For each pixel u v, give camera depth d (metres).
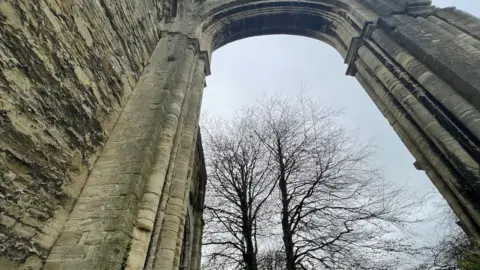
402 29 9.01
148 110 6.49
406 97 8.07
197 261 10.70
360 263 9.52
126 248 4.14
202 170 12.39
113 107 6.14
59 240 4.11
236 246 10.15
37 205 3.79
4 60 3.39
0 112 3.28
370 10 11.17
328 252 9.48
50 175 4.07
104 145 5.65
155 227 5.03
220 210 11.31
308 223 10.14
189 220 10.29
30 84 3.76
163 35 9.74
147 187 5.13
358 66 10.74
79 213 4.48
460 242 10.28
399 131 8.78
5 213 3.26
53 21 4.34
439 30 8.80
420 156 7.94
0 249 3.16
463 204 6.46
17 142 3.50
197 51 9.62
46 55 4.12
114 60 6.34
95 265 3.79
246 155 12.41
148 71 7.94
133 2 7.68
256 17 12.87
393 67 8.83
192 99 8.07
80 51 5.00
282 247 10.41
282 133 12.74
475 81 6.58
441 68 7.34
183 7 11.38
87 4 5.39
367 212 10.38
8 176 3.33
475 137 6.32
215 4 12.70
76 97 4.78
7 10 3.49
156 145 5.91
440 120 7.15
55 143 4.21
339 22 12.01
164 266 4.91
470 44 8.02
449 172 6.81
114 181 4.93
